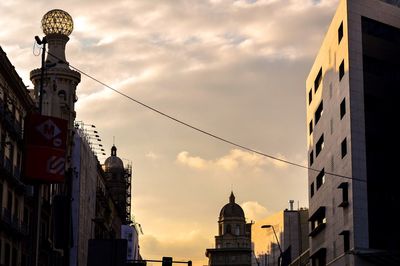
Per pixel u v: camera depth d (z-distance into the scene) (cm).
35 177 3341
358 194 6862
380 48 7412
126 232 14488
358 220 6781
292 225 13575
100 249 4609
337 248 7444
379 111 7231
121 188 16000
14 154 5603
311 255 8756
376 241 6775
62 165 3431
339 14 7669
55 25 8600
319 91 8775
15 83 5447
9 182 5397
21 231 5653
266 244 14550
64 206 4106
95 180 10038
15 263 5594
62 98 8419
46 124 3422
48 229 6769
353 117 7075
